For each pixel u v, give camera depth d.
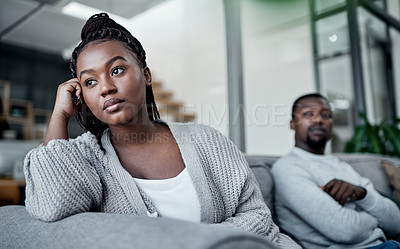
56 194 0.61
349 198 1.20
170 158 0.70
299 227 1.18
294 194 1.16
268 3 4.31
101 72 0.64
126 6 3.73
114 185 0.69
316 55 4.11
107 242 0.43
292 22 4.26
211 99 5.69
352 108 3.79
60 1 4.18
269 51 4.34
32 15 4.76
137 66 0.67
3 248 0.63
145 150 0.70
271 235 0.70
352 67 3.53
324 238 1.13
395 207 1.22
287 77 4.37
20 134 6.66
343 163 1.41
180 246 0.38
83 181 0.64
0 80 6.66
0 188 2.51
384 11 4.19
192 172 0.68
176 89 6.26
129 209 0.68
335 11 3.79
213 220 0.69
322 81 4.09
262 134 3.62
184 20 6.14
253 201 0.74
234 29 2.48
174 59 6.36
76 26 5.13
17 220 0.67
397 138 2.51
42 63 7.11
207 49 5.88
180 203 0.68
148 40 6.17
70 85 0.74
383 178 1.65
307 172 1.23
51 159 0.63
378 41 4.15
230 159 0.73
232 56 2.46
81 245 0.46
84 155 0.69
